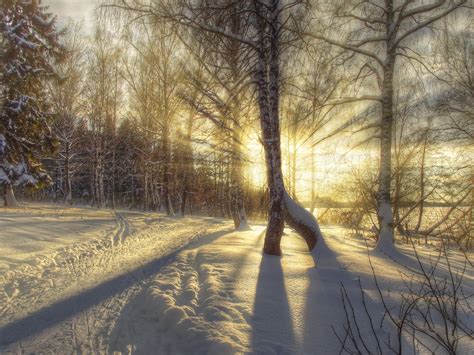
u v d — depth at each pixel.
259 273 5.90
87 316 4.70
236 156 11.99
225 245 8.78
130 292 5.68
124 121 32.16
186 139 14.15
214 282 5.45
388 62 8.59
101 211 23.17
